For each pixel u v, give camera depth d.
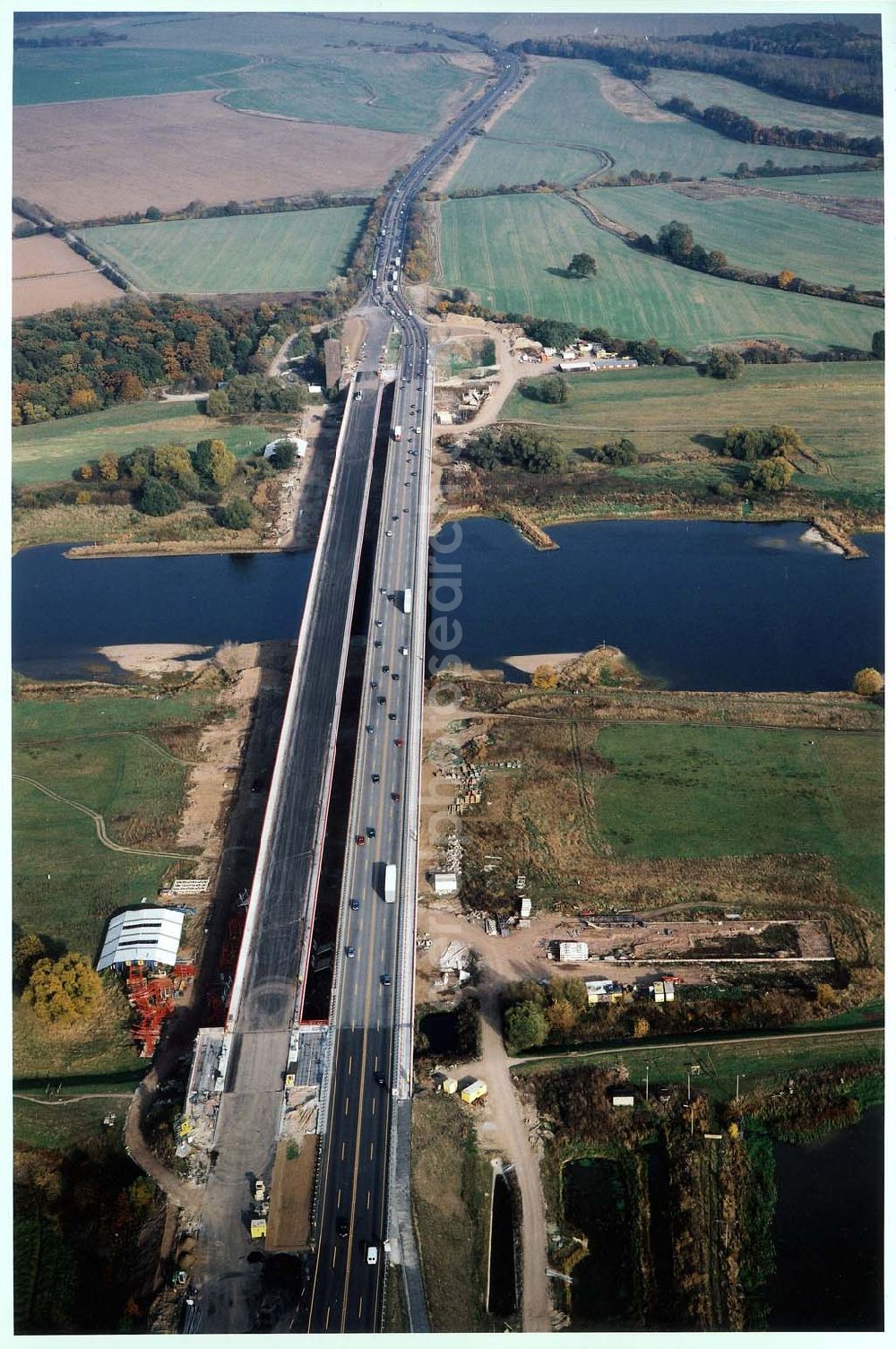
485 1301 190.50
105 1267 196.50
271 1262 193.12
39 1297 193.25
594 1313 192.25
